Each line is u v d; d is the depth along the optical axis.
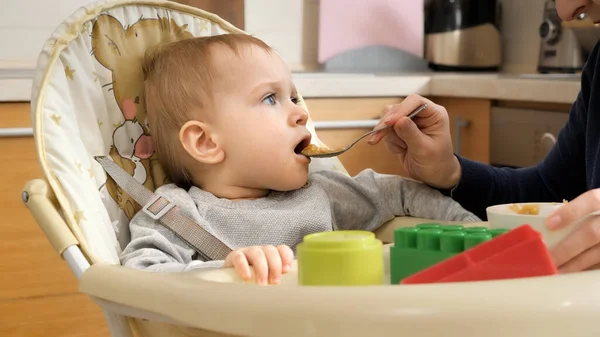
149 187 1.12
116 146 1.11
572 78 1.74
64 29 1.06
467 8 2.34
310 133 1.18
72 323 1.61
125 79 1.12
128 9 1.16
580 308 0.51
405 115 1.08
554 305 0.51
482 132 1.88
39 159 0.91
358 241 0.65
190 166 1.13
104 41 1.11
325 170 1.23
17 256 1.55
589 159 1.17
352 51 2.38
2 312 1.55
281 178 1.10
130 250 0.96
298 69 2.34
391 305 0.50
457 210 1.11
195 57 1.12
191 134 1.11
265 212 1.08
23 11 2.00
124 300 0.65
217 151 1.10
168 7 1.19
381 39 2.38
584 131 1.24
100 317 1.63
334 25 2.32
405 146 1.15
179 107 1.11
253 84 1.10
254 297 0.54
